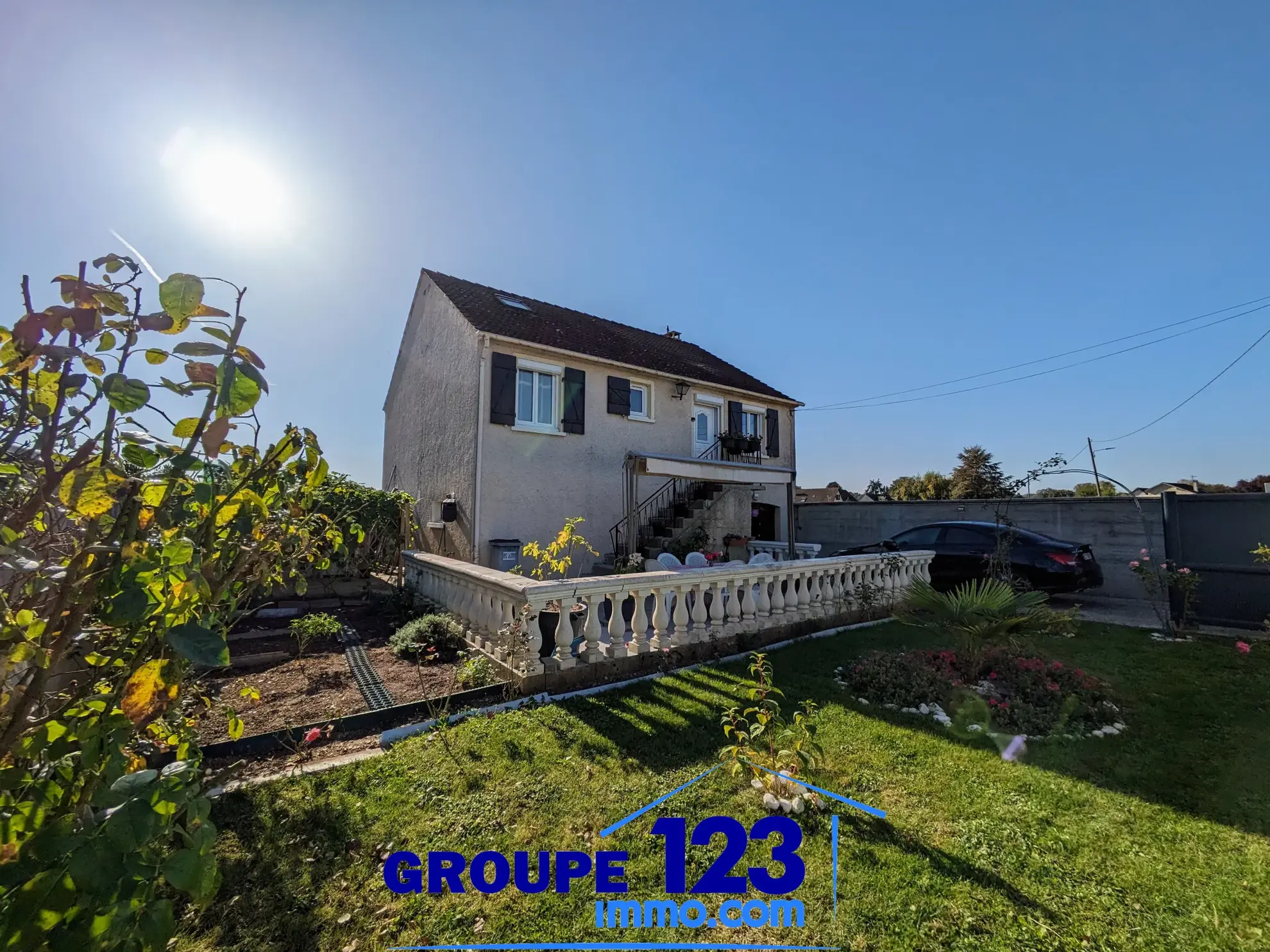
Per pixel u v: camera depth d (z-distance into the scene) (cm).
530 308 1463
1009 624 491
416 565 863
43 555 142
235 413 142
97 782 123
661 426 1391
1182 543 830
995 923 219
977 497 1280
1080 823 288
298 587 242
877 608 823
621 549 1257
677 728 402
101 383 126
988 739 391
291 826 275
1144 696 489
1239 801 309
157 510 141
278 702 455
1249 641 683
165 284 133
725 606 656
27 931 98
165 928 111
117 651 136
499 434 1121
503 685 475
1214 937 210
